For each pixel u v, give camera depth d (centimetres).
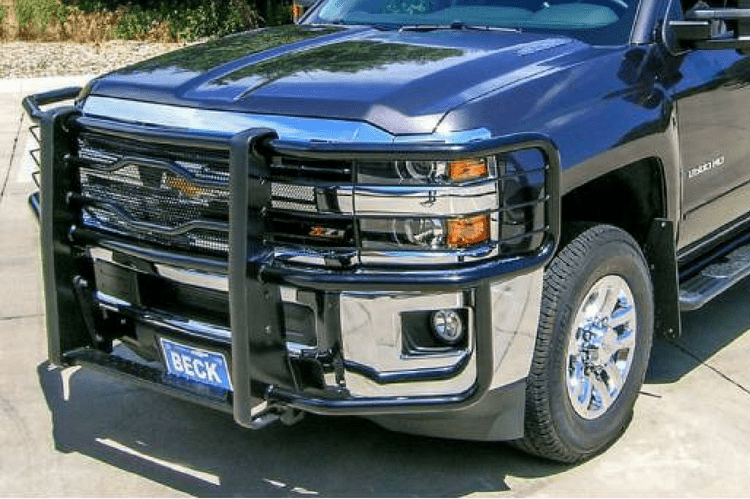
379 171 333
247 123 358
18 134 1051
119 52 1847
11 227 727
